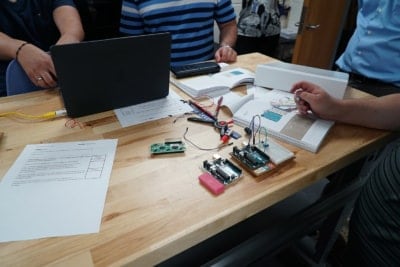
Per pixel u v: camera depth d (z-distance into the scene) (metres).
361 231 0.67
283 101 0.88
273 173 0.60
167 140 0.70
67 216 0.48
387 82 1.44
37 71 0.91
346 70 1.64
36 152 0.64
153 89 0.87
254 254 0.87
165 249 0.44
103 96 0.79
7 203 0.50
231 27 1.61
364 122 0.75
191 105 0.87
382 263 0.61
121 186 0.55
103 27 1.78
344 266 0.79
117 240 0.44
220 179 0.57
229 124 0.77
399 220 0.57
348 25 2.80
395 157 0.64
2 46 0.94
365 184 0.74
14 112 0.80
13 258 0.41
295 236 0.95
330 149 0.68
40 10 1.25
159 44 0.80
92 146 0.67
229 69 1.16
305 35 2.41
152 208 0.50
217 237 1.15
